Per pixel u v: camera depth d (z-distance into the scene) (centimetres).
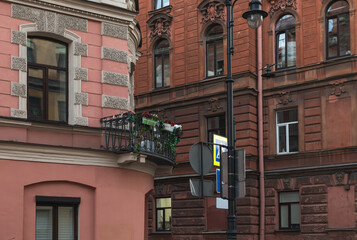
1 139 1492
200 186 1380
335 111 2906
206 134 3278
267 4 3209
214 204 3170
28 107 1585
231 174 1458
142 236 1748
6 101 1521
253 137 3116
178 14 3478
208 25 3341
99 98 1692
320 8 3019
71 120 1639
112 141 1652
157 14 3553
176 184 3347
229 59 1533
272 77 3139
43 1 1612
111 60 1733
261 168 3089
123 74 1753
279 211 3039
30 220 1509
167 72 3506
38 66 1620
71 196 1589
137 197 1733
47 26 1622
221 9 3294
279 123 3108
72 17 1675
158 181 3428
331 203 2850
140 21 3634
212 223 3169
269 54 3169
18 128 1524
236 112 3148
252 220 3019
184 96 3381
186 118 3356
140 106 3572
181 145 3356
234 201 1453
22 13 1584
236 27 3212
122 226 1669
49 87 1633
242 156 1459
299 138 3012
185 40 3428
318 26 3019
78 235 1594
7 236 1452
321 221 2864
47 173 1542
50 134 1584
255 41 3222
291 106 3053
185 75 3403
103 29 1730
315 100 2980
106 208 1639
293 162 3017
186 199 3288
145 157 1675
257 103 3167
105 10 1730
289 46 3127
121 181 1686
